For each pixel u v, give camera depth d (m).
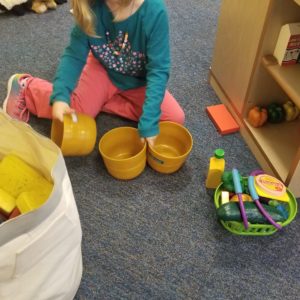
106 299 0.92
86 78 1.29
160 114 1.14
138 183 1.16
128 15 1.08
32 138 0.75
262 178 1.05
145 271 0.97
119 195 1.13
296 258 1.00
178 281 0.95
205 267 0.98
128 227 1.05
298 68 1.10
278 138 1.24
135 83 1.28
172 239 1.03
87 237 1.03
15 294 0.68
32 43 1.67
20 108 1.32
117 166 1.09
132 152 1.22
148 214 1.08
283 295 0.93
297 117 1.30
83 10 1.05
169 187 1.15
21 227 0.60
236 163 1.23
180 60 1.61
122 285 0.94
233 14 1.23
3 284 0.66
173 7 1.89
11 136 0.81
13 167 0.86
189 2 1.93
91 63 1.32
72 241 0.75
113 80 1.31
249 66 1.19
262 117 1.24
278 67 1.10
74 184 1.16
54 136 1.19
